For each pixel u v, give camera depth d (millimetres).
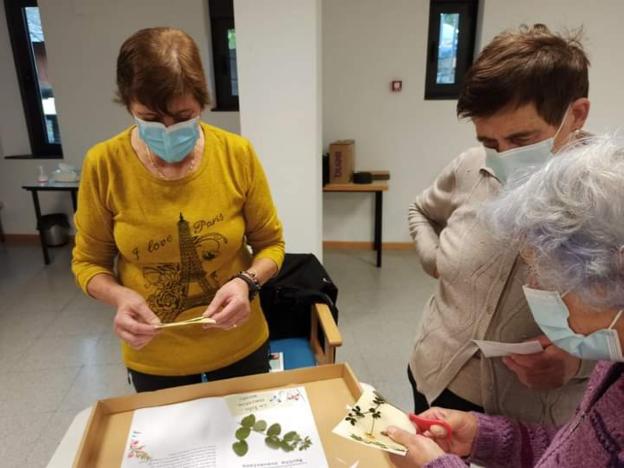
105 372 2316
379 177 3797
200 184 924
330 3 3537
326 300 1774
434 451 680
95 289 946
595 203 419
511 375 859
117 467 712
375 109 3787
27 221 4266
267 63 2195
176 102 811
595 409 497
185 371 998
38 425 1956
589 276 421
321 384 897
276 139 2303
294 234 2443
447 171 1045
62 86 3855
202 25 3676
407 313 2936
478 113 740
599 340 469
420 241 1093
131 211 908
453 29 3650
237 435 771
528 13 3436
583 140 516
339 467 711
